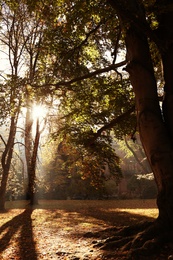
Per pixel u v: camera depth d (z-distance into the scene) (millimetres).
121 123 13039
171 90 8344
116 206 24078
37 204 27016
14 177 30219
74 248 8078
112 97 12914
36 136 25375
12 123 24234
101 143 14086
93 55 13375
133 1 8469
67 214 17719
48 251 8062
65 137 14164
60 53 12117
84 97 13195
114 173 18750
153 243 6730
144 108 8344
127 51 9242
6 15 22750
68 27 9773
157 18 9000
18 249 8578
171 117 8188
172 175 7512
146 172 40000
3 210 22047
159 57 10977
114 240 7938
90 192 36594
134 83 8773
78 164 15867
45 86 12016
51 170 38594
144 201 31062
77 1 8211
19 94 11391
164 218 7332
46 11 10602
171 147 7871
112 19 9648
